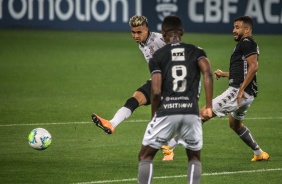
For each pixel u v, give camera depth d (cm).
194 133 1969
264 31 7262
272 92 4419
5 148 2822
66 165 2533
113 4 7462
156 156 2705
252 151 2791
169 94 1950
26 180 2317
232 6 7281
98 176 2370
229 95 2548
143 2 7331
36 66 5478
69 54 6109
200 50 1972
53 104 3944
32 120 3456
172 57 1959
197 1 7338
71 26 7550
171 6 7294
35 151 2764
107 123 2538
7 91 4391
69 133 3144
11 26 7519
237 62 2550
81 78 4975
